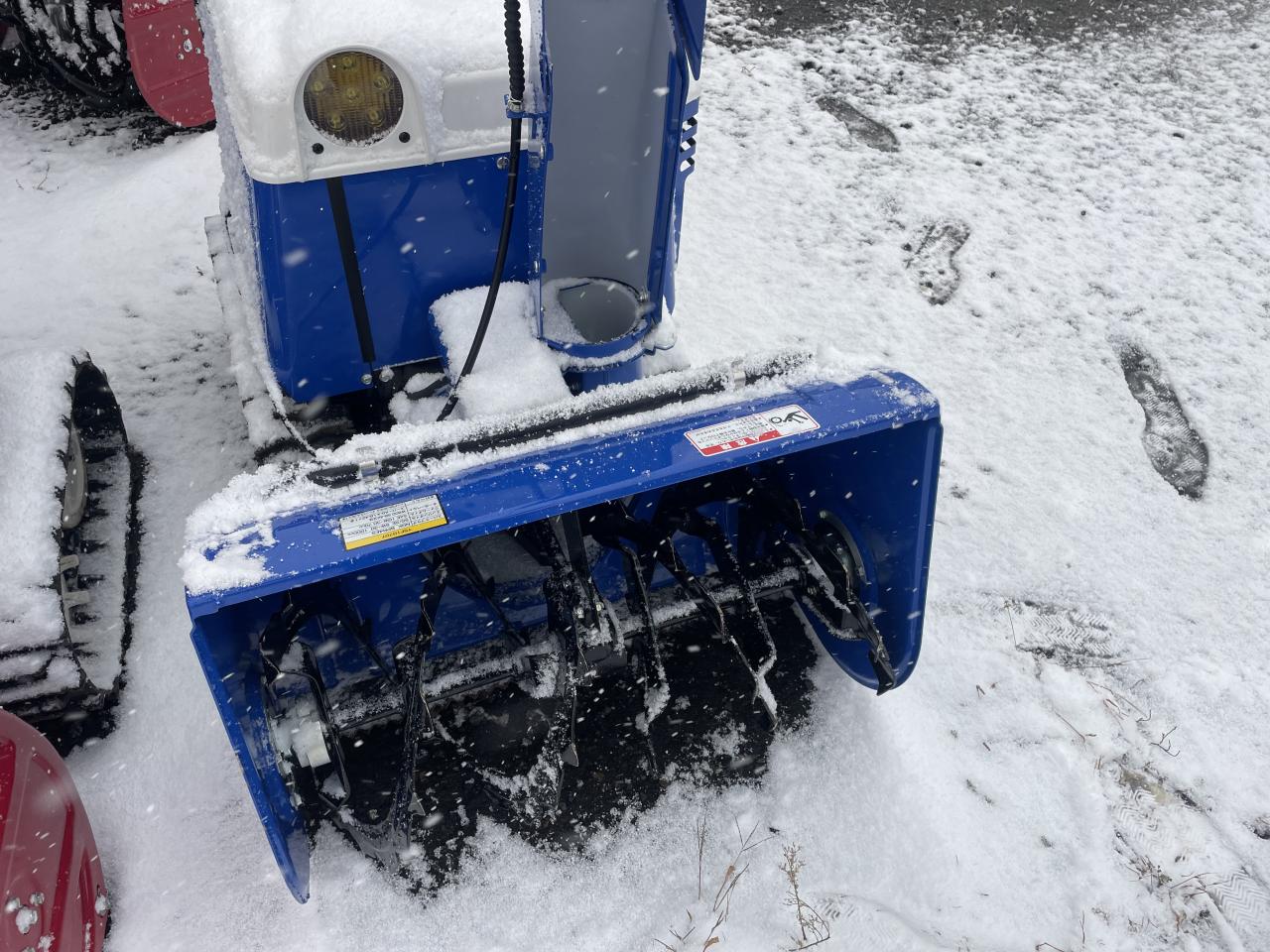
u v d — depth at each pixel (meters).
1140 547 3.37
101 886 2.38
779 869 2.50
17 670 2.53
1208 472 3.62
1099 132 5.29
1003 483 3.59
